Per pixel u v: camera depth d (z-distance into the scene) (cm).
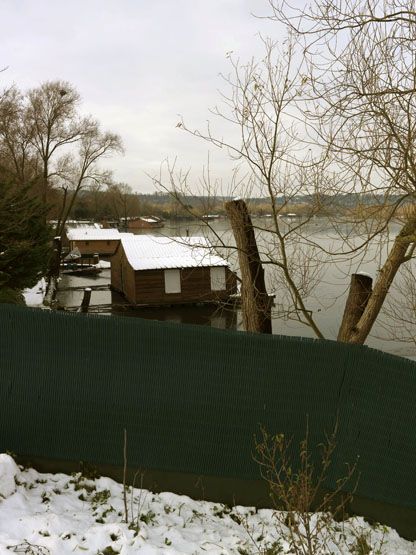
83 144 4109
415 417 548
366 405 557
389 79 589
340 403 562
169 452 570
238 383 563
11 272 1580
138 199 9931
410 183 582
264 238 825
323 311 2297
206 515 549
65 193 4247
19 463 563
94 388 562
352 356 557
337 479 564
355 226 663
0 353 559
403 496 558
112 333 559
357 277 752
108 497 539
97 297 3775
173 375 562
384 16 552
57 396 563
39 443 567
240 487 574
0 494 485
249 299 780
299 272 897
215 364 561
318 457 566
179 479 573
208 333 558
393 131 558
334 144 601
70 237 6588
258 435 567
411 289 919
